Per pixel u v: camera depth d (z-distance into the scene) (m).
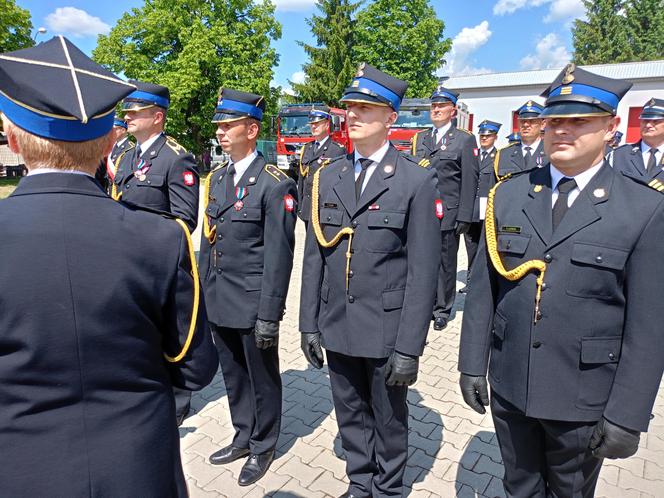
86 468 1.12
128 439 1.18
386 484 2.45
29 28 23.05
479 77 24.80
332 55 32.88
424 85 31.09
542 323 1.75
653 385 1.61
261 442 2.81
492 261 1.89
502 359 1.89
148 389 1.25
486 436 3.18
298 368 4.21
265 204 2.65
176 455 1.34
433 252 2.23
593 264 1.65
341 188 2.41
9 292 1.06
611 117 1.66
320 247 2.53
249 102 2.65
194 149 27.16
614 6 38.44
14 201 1.13
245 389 2.91
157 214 1.30
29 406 1.09
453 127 5.27
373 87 2.24
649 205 1.62
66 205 1.14
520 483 1.99
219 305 2.75
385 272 2.29
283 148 18.31
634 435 1.63
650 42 38.03
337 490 2.69
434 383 3.91
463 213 4.97
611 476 2.79
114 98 1.18
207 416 3.47
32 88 1.09
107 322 1.14
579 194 1.73
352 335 2.32
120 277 1.15
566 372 1.73
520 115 5.39
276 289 2.60
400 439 2.42
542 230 1.77
